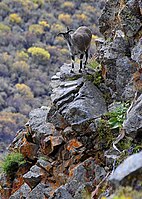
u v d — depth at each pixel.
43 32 68.81
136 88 12.42
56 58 63.28
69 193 12.63
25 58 64.25
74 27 66.06
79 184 12.61
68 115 13.77
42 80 60.38
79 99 14.02
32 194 14.14
